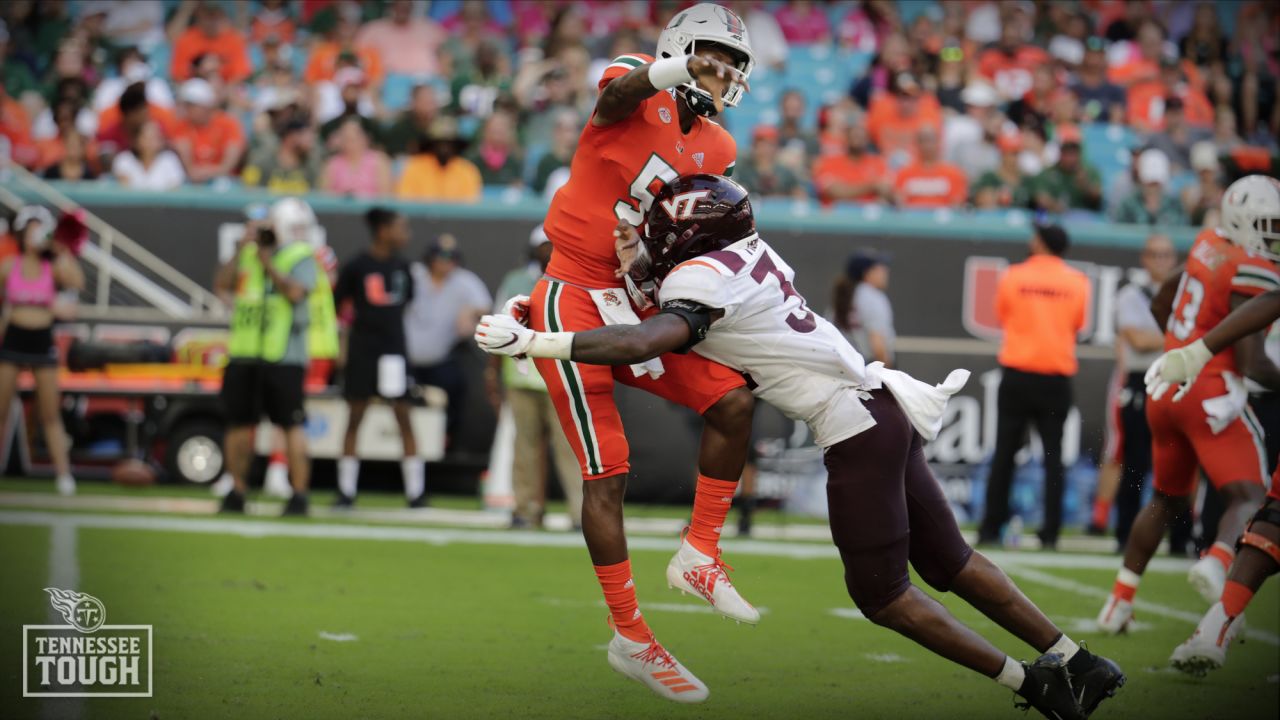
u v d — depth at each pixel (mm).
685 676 16375
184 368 41312
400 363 37594
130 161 45281
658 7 58594
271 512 36562
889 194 47469
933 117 52469
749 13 58812
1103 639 22719
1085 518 40562
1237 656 21984
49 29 54844
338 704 16656
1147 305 34719
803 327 15727
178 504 37188
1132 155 49188
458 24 59469
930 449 40844
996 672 15656
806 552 32594
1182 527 34750
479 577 27094
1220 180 50812
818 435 15680
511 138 47312
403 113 49625
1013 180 47781
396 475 42938
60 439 38719
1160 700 18469
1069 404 34594
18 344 37906
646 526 36844
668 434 40094
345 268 37594
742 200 15773
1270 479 21359
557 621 22812
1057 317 34219
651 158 16359
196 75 52000
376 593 24812
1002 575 16125
